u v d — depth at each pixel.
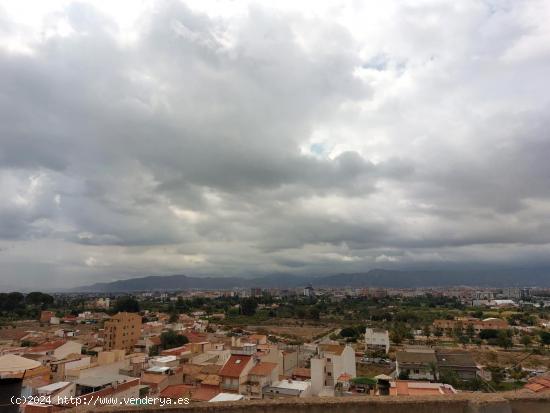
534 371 63.00
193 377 44.31
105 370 43.50
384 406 8.36
